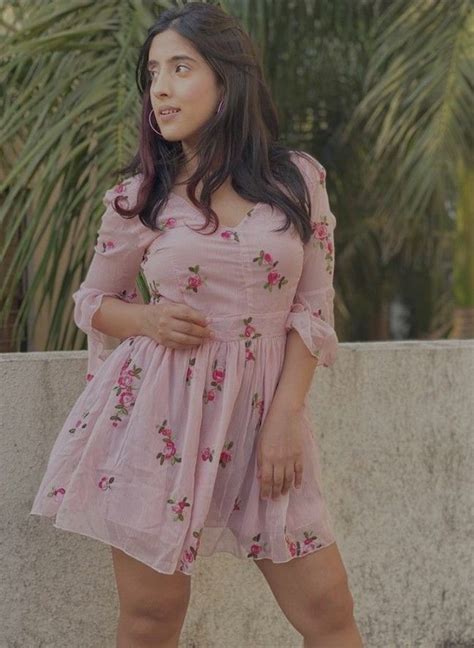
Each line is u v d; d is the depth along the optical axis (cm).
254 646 254
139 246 203
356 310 582
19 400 234
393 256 571
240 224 194
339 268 568
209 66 196
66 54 301
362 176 523
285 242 194
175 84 196
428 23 396
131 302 214
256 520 197
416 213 524
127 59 298
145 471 191
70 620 241
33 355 239
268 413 197
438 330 589
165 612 201
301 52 493
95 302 207
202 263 192
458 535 268
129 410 196
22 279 307
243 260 192
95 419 199
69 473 198
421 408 262
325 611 204
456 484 266
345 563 259
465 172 586
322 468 255
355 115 450
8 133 292
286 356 201
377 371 258
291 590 204
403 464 261
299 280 205
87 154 289
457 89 390
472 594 270
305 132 514
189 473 191
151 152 203
